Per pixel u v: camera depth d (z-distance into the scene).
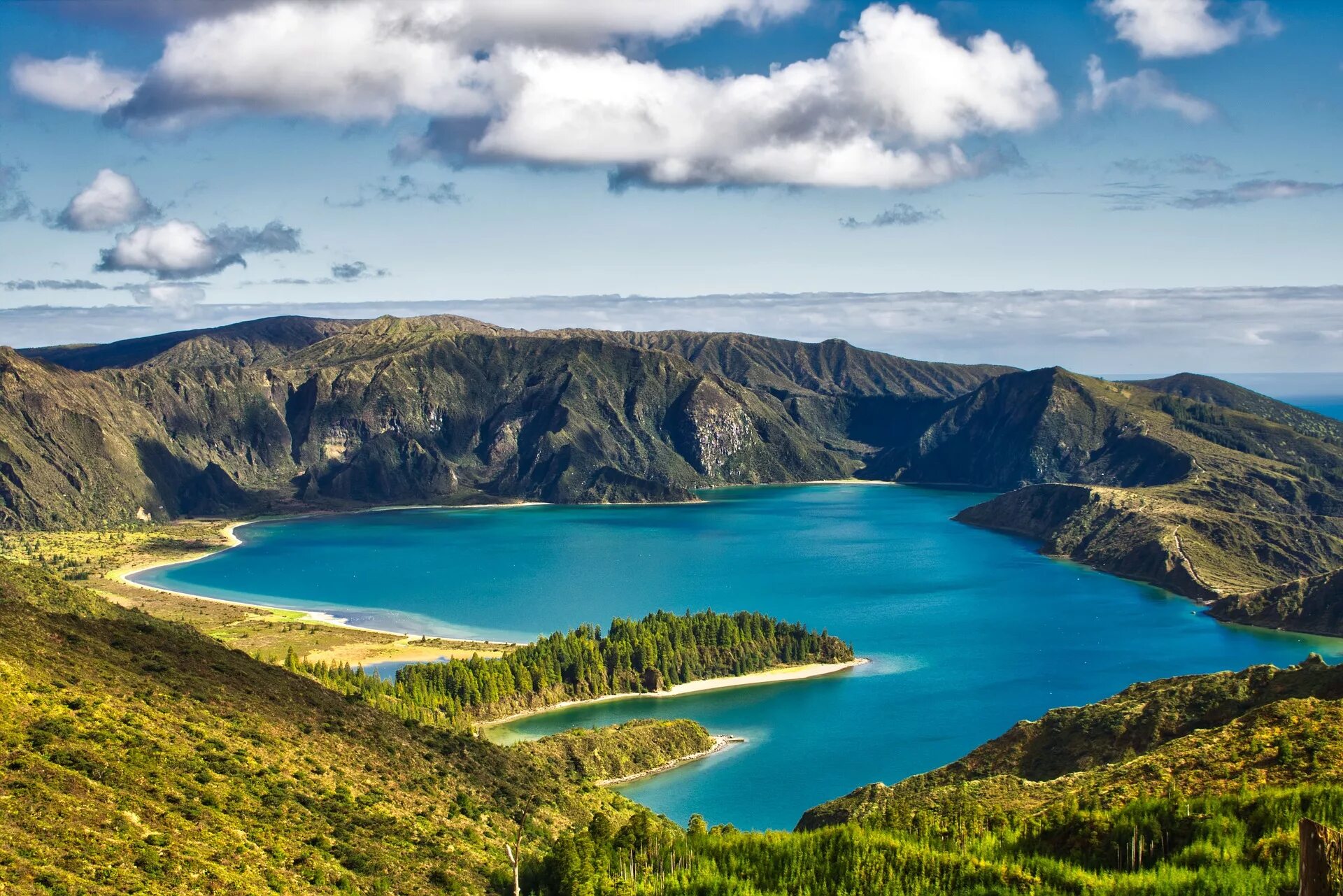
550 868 135.62
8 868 93.00
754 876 124.88
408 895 121.19
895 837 131.38
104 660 155.50
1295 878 94.19
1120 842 114.50
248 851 115.88
